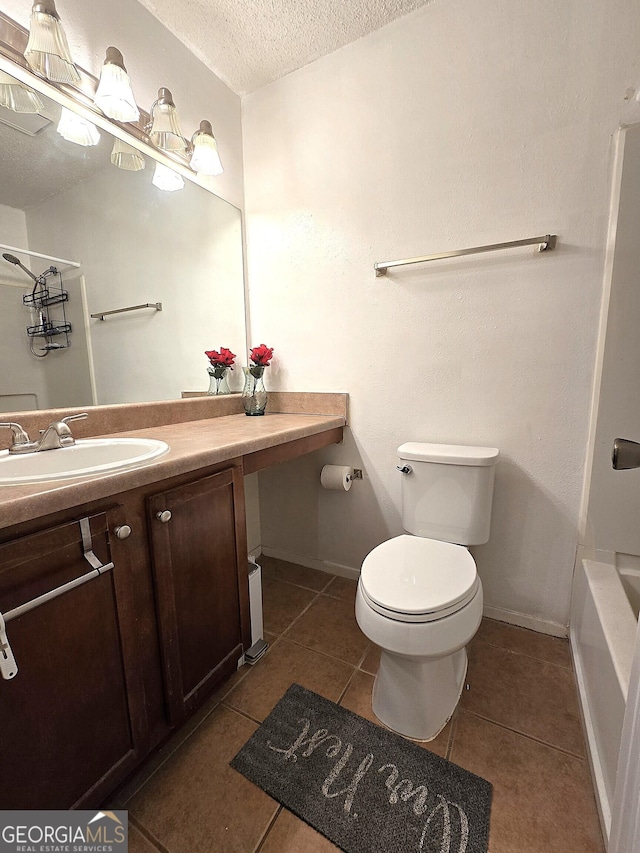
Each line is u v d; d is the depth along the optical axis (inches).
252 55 60.9
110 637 31.1
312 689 47.2
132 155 54.3
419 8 52.9
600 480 50.0
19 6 40.1
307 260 67.7
